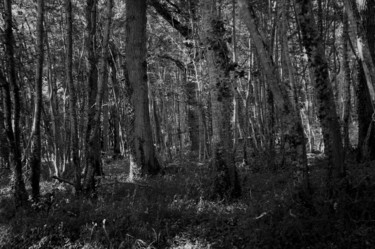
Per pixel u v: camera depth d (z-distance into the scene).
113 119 28.48
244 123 17.62
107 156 26.33
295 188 6.91
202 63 16.36
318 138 22.03
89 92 10.13
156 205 8.16
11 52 8.73
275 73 6.86
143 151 14.03
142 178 12.70
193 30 14.01
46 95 20.33
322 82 6.51
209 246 6.51
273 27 12.96
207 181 9.26
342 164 6.61
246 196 8.59
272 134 13.11
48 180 14.73
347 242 5.63
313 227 5.94
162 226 7.32
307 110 20.31
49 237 7.15
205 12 8.80
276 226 6.14
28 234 7.37
